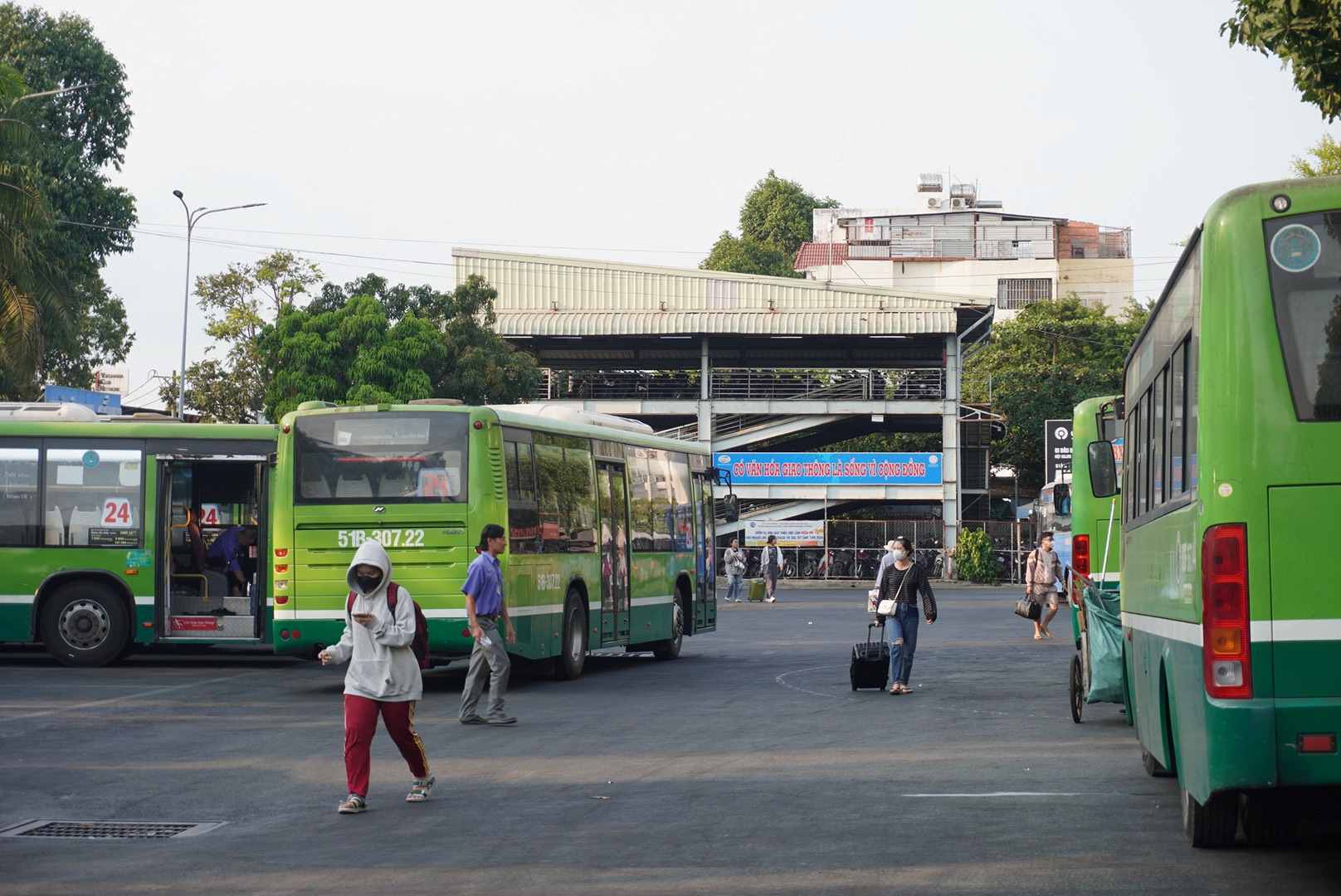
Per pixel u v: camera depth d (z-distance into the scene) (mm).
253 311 54594
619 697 18734
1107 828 9414
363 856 8875
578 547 21484
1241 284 7078
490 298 52062
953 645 28984
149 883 8211
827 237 96500
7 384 38719
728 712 16875
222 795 11266
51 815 10461
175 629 22359
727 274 59469
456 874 8273
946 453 58094
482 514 18781
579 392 61562
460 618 18750
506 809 10469
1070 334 70688
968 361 71688
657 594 24844
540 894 7734
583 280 59875
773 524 59344
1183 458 7918
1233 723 6875
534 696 18875
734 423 61656
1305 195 7098
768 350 61469
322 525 19078
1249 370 7008
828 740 14203
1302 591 6887
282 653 19234
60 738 14539
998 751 13367
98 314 58688
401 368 47719
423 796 10875
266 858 8883
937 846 8852
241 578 22484
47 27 50969
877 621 19312
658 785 11469
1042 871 8102
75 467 22484
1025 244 92062
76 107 50875
